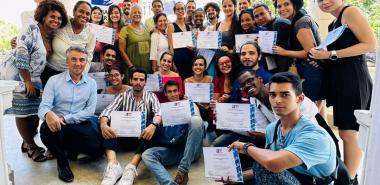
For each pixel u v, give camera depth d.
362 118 0.96
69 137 2.71
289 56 2.55
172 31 3.68
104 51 3.37
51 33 2.83
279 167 1.41
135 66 3.64
